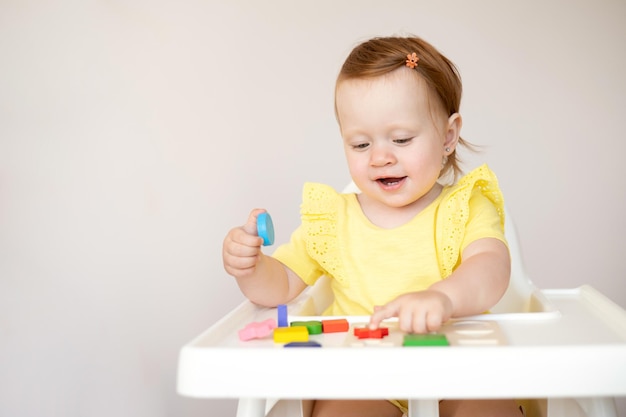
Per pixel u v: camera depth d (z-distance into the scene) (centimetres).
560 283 164
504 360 57
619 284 163
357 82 93
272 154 166
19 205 160
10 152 161
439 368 57
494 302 79
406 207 100
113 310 161
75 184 162
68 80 163
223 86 166
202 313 163
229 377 60
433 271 95
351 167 96
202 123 166
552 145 163
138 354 161
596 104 162
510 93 163
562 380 57
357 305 97
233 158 166
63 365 158
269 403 89
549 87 163
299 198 166
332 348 60
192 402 160
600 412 69
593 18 162
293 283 99
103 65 164
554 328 71
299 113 166
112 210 163
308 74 166
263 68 167
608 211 163
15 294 158
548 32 162
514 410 87
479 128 164
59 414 157
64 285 160
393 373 58
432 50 99
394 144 93
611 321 73
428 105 94
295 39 166
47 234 161
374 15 166
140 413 160
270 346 66
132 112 164
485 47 163
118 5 165
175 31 166
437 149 96
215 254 164
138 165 164
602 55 162
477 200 97
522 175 164
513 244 103
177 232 164
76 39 163
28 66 162
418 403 69
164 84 165
